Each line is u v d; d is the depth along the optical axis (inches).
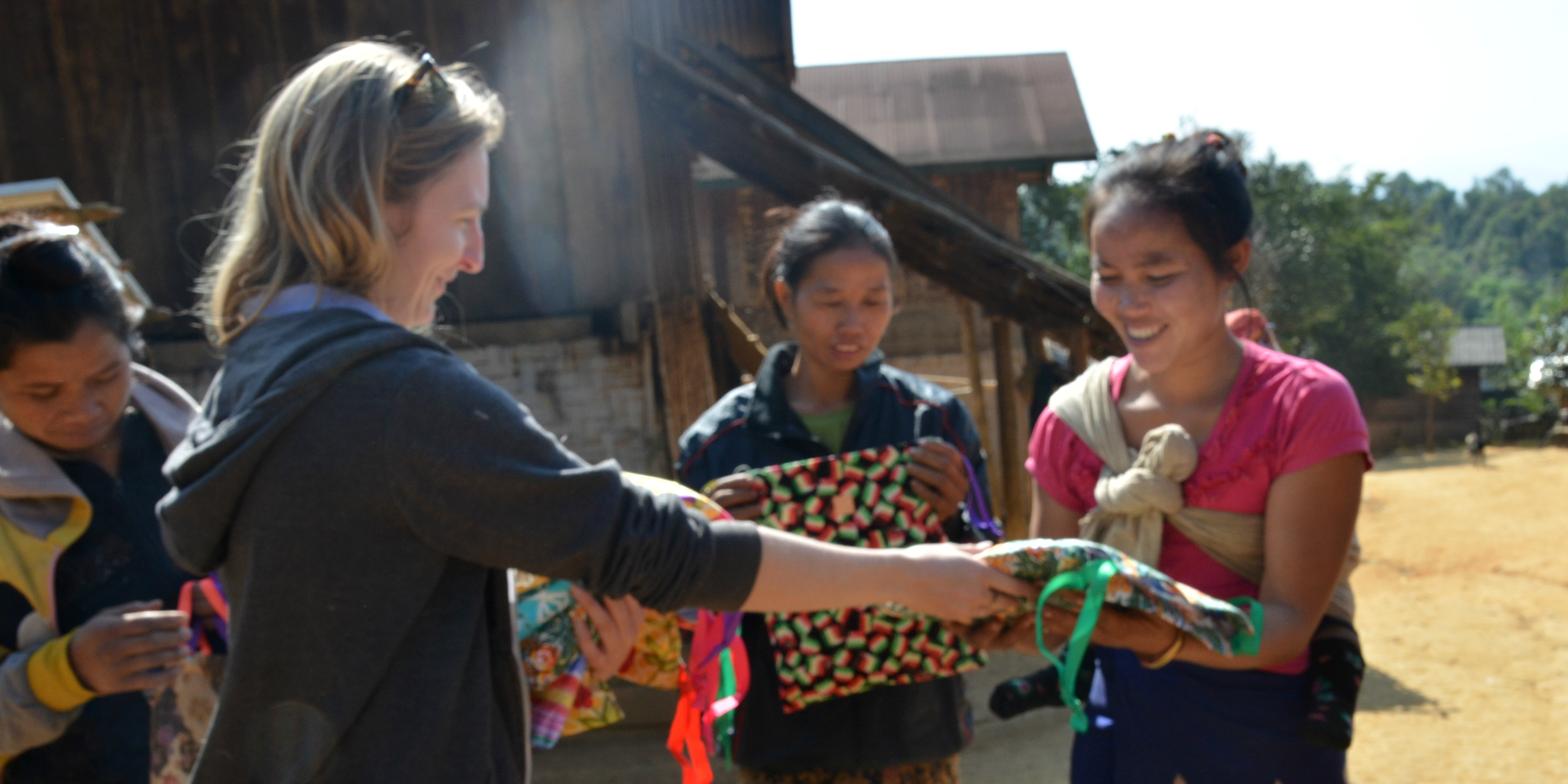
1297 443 81.0
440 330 75.7
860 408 107.1
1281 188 1342.3
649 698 225.5
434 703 54.6
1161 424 89.6
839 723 100.0
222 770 54.3
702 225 798.5
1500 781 218.8
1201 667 85.4
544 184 237.1
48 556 82.8
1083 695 100.8
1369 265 1482.5
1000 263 251.9
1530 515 601.9
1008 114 863.1
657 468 227.1
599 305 236.8
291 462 52.9
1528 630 361.1
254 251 59.9
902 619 96.0
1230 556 84.8
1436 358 1446.9
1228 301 103.0
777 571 61.8
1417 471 953.5
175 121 236.5
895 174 314.0
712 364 335.3
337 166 56.3
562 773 203.9
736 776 195.0
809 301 105.1
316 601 53.0
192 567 56.6
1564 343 1572.3
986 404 408.5
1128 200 84.6
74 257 82.0
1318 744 78.9
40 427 82.8
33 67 234.4
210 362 228.2
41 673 76.4
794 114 327.0
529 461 54.8
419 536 54.4
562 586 74.0
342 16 237.0
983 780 204.5
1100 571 73.1
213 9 236.2
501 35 237.0
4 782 85.2
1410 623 388.5
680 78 239.1
